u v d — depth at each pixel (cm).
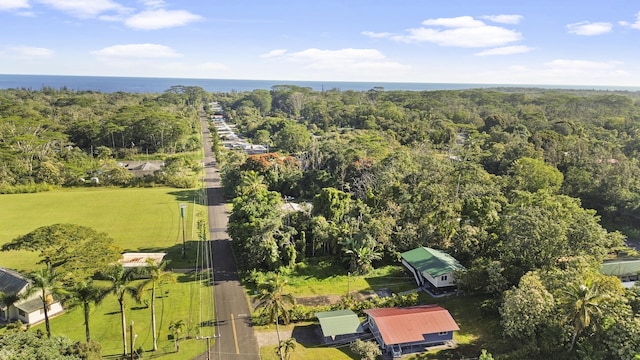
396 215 7038
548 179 8819
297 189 9994
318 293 5616
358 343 4334
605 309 4072
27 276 5041
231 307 5222
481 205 6750
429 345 4556
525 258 5256
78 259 4878
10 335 3681
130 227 8069
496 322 4922
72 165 11925
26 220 8394
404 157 9725
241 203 7081
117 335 4594
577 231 5188
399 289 5762
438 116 19275
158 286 5688
